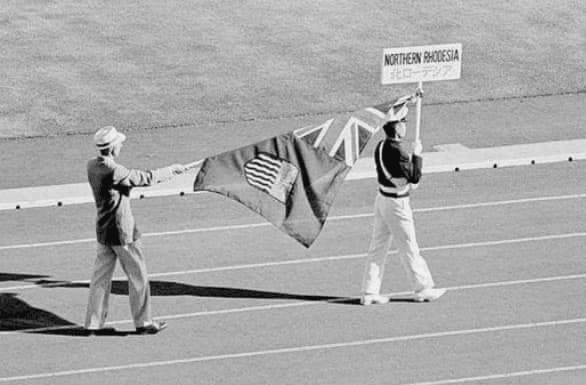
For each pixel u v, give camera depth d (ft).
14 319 134.82
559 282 141.18
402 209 133.69
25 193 168.35
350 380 121.60
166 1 239.71
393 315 134.21
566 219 157.69
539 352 126.62
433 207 161.58
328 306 136.56
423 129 189.98
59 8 236.02
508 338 129.18
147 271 145.07
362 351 127.13
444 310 135.03
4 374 124.06
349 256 148.46
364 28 228.63
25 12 234.38
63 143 188.34
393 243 151.33
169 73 212.02
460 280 141.79
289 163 136.67
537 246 150.20
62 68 213.66
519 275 142.92
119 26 228.63
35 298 139.64
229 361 125.70
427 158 176.65
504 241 151.64
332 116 197.57
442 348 127.44
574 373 122.72
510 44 223.10
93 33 225.97
